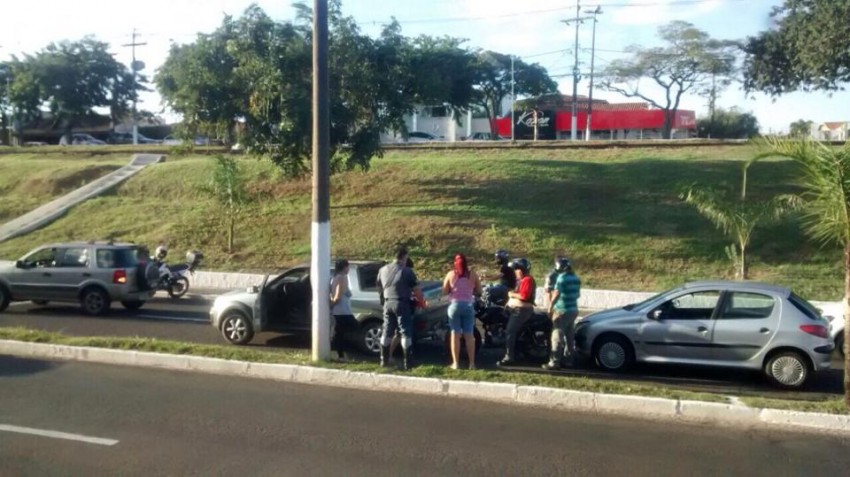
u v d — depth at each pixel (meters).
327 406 8.78
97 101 64.44
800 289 17.88
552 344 11.16
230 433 7.73
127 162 36.22
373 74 23.83
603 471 6.64
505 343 12.22
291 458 6.98
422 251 21.97
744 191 21.08
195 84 23.77
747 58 34.56
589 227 22.52
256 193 28.36
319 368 10.04
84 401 8.95
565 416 8.41
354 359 11.59
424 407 8.75
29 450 7.20
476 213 24.20
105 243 17.36
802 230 20.41
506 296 12.49
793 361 10.17
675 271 19.70
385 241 22.70
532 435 7.69
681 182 25.23
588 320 11.58
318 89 10.57
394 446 7.32
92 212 28.81
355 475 6.55
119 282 16.83
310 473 6.60
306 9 23.83
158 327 15.07
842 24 27.70
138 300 17.22
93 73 63.59
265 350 12.48
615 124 66.06
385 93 24.20
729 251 18.45
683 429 7.95
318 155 10.53
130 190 31.00
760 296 10.61
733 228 18.08
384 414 8.45
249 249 23.81
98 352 11.24
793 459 6.99
